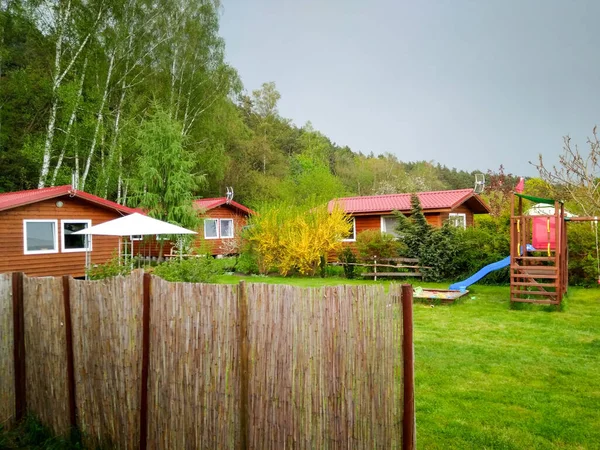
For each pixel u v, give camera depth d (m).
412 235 16.62
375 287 3.26
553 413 4.94
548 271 11.56
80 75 25.77
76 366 4.50
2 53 22.50
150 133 23.55
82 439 4.48
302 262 17.53
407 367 3.18
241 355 3.67
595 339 8.01
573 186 15.68
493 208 24.09
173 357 3.95
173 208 22.36
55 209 16.73
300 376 3.46
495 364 6.69
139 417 4.12
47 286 4.68
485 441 4.32
